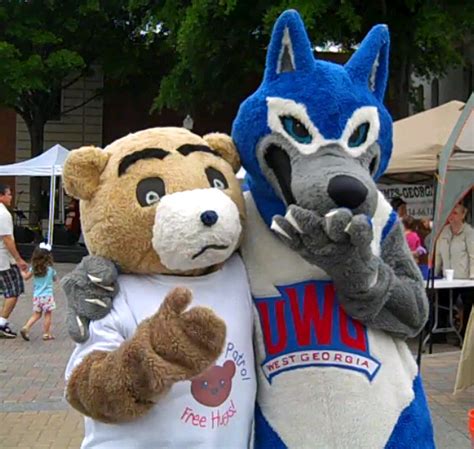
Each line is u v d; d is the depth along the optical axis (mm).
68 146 27031
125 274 2422
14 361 8469
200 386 2346
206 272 2465
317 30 13492
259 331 2525
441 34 14000
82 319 2297
